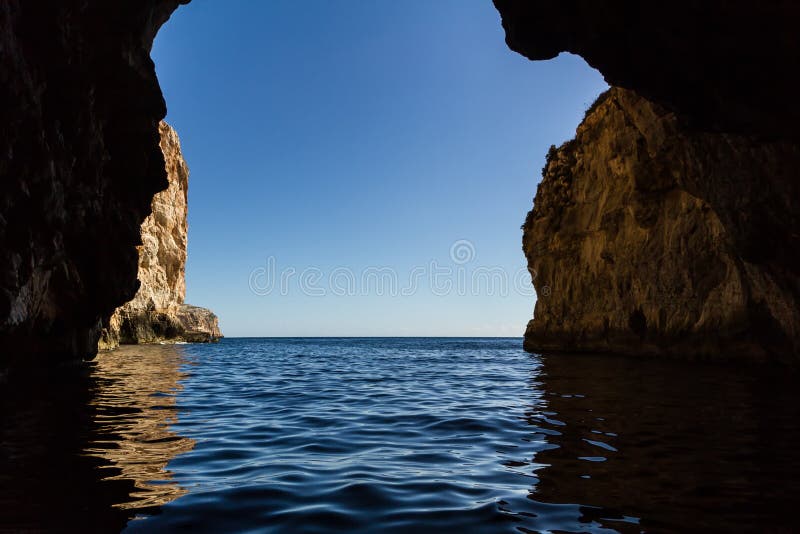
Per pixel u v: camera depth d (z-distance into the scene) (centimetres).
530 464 673
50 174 1495
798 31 1207
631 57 1562
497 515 484
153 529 440
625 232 3375
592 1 1458
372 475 620
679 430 889
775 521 466
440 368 2773
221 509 495
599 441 808
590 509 499
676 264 2873
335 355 4803
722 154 1925
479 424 979
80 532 428
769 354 2252
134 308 6456
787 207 1741
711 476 608
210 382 1859
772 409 1114
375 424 985
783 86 1339
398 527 453
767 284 2095
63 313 1936
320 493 548
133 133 2002
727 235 2248
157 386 1652
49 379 1741
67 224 1731
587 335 3844
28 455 694
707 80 1463
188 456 710
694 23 1323
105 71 1816
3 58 1290
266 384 1816
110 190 2005
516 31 1716
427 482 591
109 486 560
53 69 1524
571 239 4119
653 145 2631
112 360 2942
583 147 3953
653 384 1634
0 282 1369
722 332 2520
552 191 4341
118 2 1759
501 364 3005
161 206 7381
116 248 2070
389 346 8850
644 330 3209
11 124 1344
